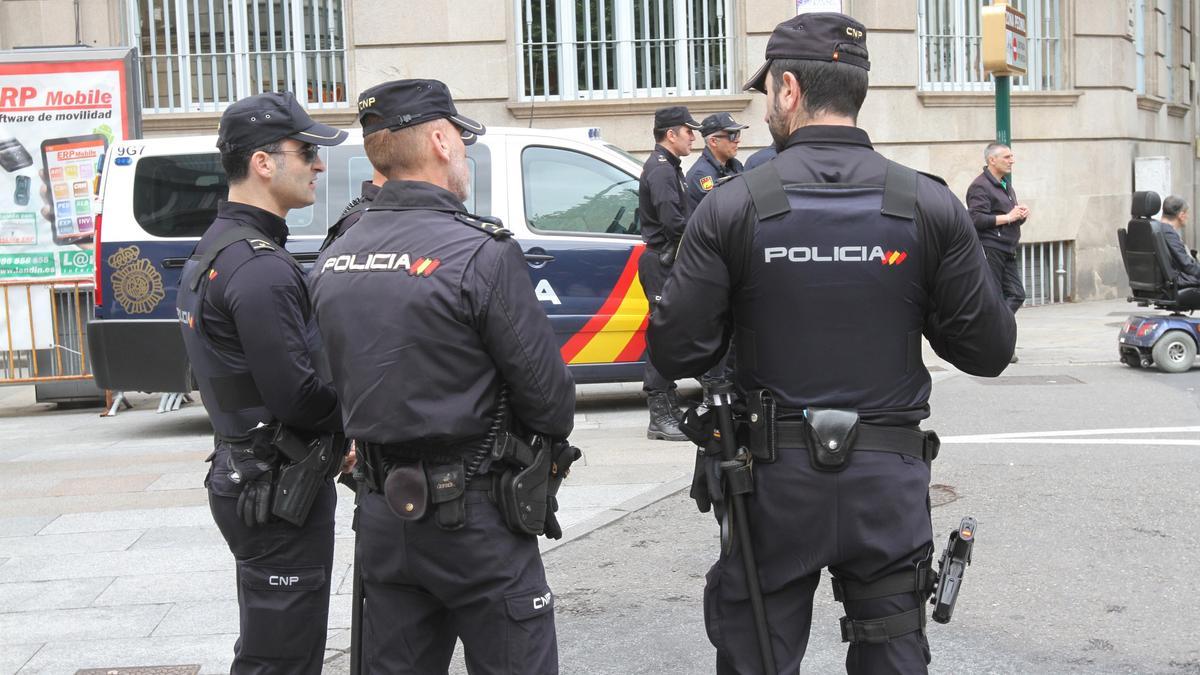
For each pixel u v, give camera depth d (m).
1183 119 19.55
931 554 2.80
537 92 13.27
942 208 2.74
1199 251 20.42
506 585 2.68
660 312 2.84
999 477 6.27
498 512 2.69
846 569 2.79
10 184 10.12
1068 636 4.18
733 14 13.21
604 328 8.34
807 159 2.78
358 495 2.83
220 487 3.09
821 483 2.71
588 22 13.19
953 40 14.47
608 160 8.55
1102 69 15.36
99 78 10.12
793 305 2.73
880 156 2.82
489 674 2.71
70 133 10.13
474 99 13.02
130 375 8.27
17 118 10.09
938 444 2.86
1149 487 5.96
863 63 2.83
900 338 2.76
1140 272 9.78
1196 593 4.52
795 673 2.82
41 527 5.93
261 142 3.09
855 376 2.73
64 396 10.09
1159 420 7.67
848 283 2.71
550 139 8.48
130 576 5.11
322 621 3.18
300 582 3.11
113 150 8.40
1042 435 7.29
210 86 13.11
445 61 12.99
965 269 2.76
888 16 13.79
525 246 8.21
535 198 8.36
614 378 8.39
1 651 4.26
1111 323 13.03
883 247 2.71
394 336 2.62
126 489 6.71
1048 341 11.74
